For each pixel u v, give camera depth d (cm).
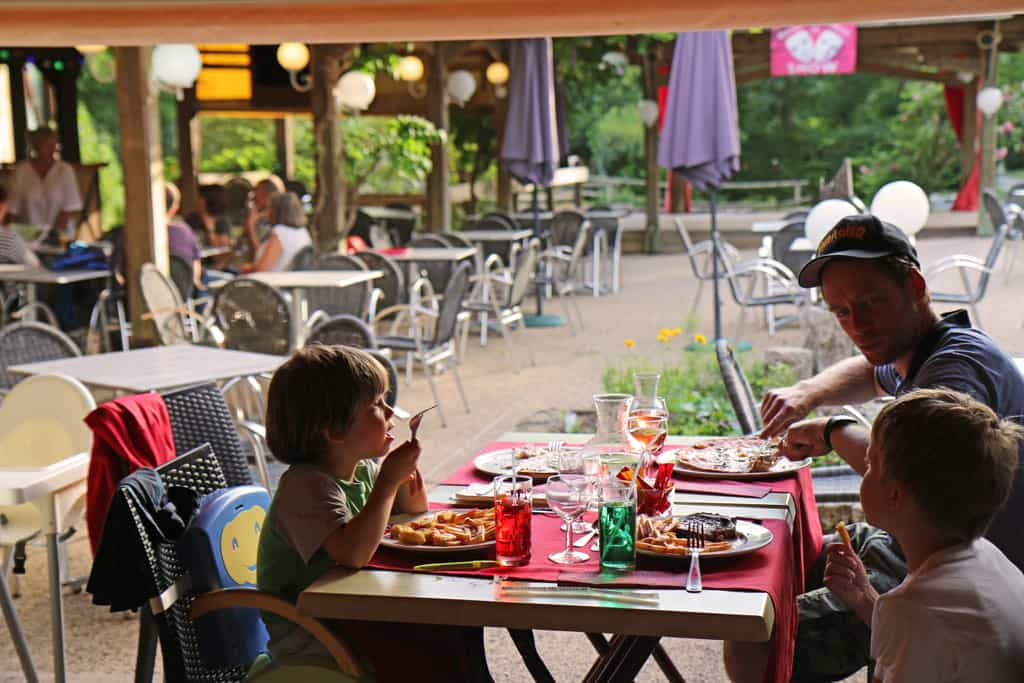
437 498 253
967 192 1739
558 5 289
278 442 221
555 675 321
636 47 1557
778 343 829
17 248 875
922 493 182
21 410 346
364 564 205
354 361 223
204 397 320
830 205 683
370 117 1589
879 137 2892
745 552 201
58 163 1080
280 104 1420
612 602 181
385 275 799
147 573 221
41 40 321
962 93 1748
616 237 1189
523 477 259
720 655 332
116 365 433
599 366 776
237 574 237
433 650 216
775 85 2975
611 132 3055
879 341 246
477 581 195
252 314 596
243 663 232
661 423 239
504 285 946
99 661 335
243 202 1402
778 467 263
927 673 178
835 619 244
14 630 291
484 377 752
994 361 235
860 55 1589
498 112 1475
